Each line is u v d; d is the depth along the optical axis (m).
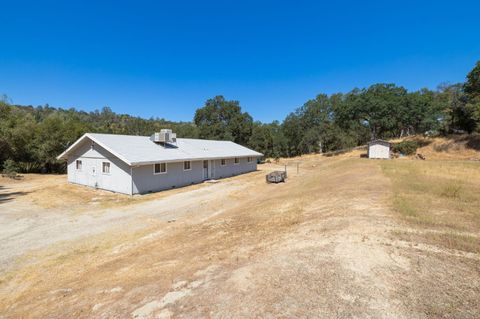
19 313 4.09
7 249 7.13
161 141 19.28
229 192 15.48
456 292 3.17
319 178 17.19
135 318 3.24
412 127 47.97
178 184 17.86
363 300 3.11
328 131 50.75
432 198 8.03
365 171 17.25
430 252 4.27
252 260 4.69
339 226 5.91
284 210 8.62
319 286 3.49
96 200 13.45
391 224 5.68
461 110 37.34
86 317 3.51
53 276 5.52
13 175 22.38
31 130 27.77
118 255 6.41
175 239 7.17
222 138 42.31
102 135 17.19
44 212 11.12
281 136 52.75
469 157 31.66
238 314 3.05
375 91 46.41
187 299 3.54
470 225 5.50
